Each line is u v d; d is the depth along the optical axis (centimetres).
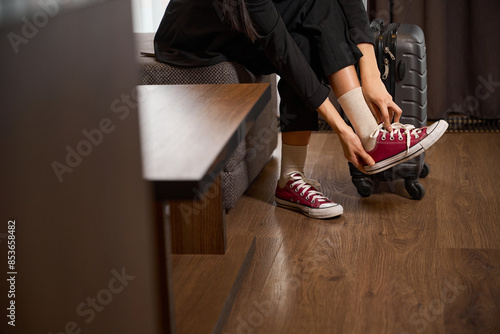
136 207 65
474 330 113
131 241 65
